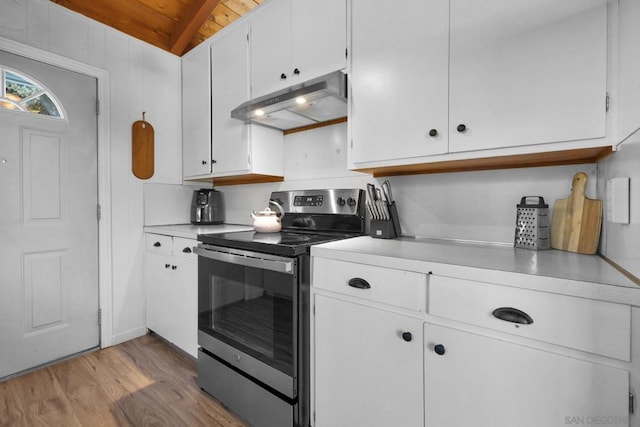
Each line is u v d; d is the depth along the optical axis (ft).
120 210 7.30
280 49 5.77
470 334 2.83
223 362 5.12
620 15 2.76
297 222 6.26
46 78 6.20
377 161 4.50
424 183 5.12
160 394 5.38
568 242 3.65
